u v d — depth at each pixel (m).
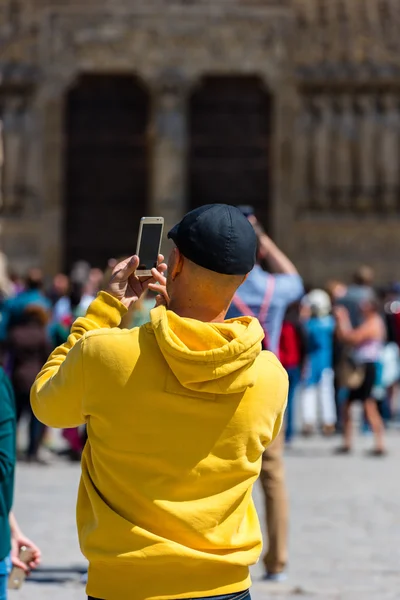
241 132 56.56
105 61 55.53
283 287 15.21
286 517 15.91
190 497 6.43
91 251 56.62
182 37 55.59
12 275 44.50
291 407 31.77
